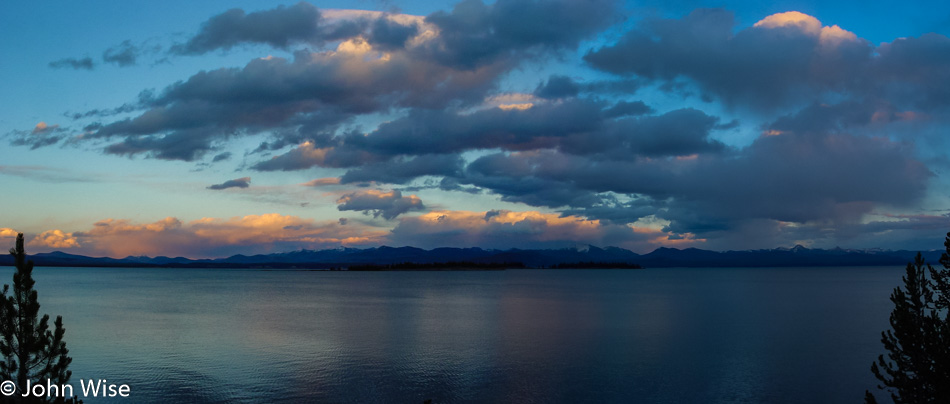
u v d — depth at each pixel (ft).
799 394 127.44
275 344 191.62
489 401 120.67
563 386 132.98
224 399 119.34
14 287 66.23
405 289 636.89
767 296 496.23
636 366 155.74
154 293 508.53
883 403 120.78
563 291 595.88
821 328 245.04
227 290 583.99
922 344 62.44
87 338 202.39
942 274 64.54
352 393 125.18
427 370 148.97
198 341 196.85
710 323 265.54
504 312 325.21
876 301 423.23
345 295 504.02
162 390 125.80
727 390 130.52
